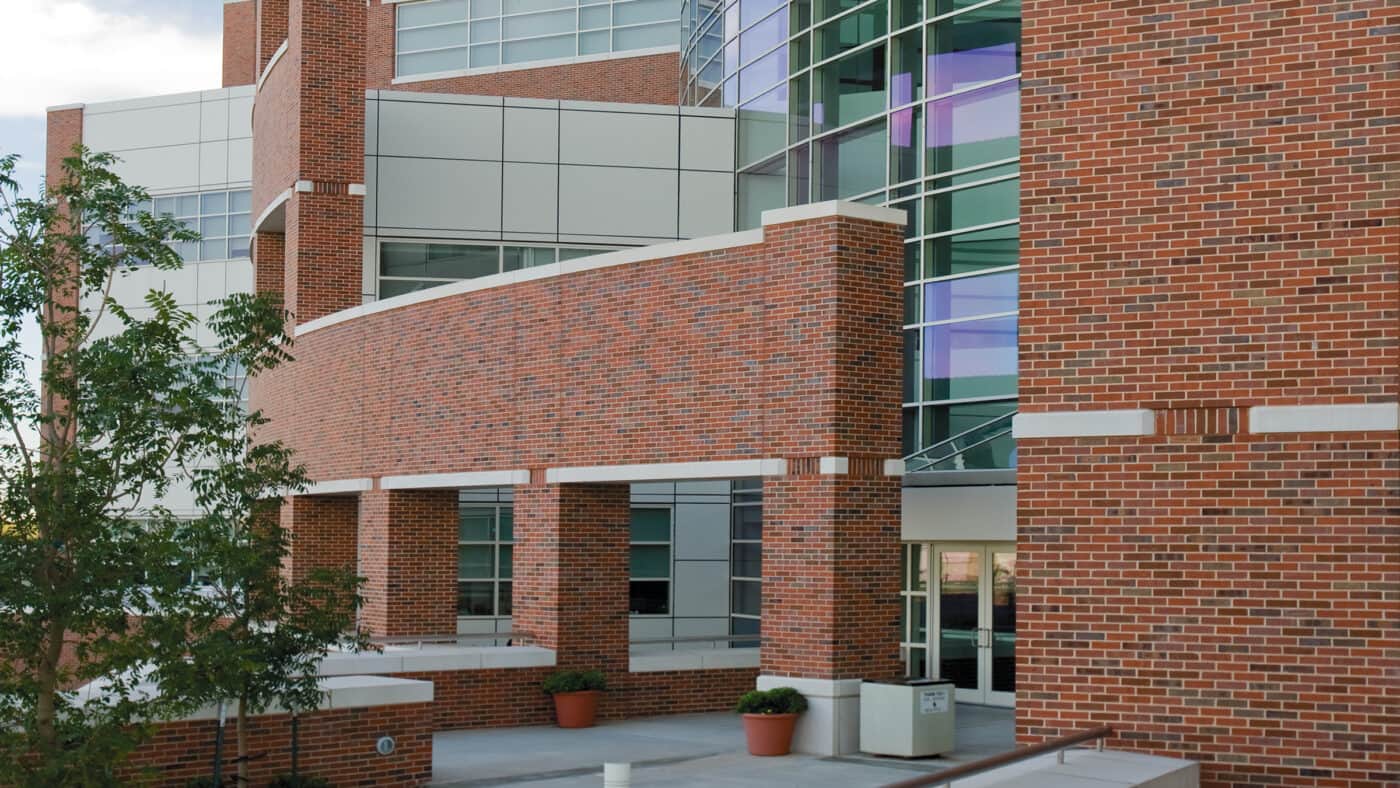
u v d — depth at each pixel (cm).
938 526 2667
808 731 2078
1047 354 1496
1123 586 1454
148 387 1562
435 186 3478
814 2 3133
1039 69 1512
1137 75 1473
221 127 4938
